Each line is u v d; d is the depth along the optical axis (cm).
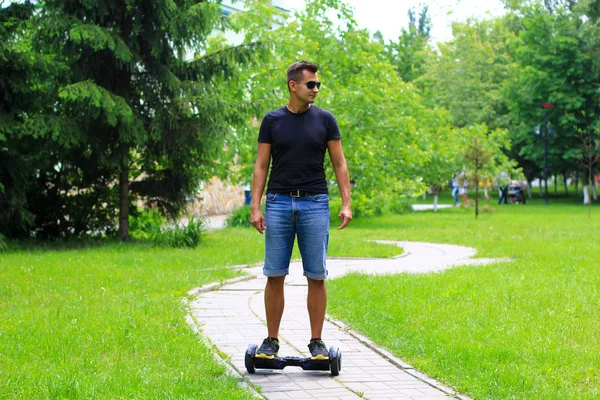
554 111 4541
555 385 496
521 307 796
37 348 583
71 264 1199
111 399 444
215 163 1784
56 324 676
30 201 1686
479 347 599
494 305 802
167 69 1588
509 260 1335
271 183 554
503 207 4016
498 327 688
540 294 879
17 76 1473
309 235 546
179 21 1548
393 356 596
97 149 1559
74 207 1739
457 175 3434
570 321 717
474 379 513
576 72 4459
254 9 2381
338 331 705
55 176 1702
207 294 933
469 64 5097
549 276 1058
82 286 951
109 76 1593
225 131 1583
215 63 1641
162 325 686
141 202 1906
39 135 1503
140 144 1538
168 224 1786
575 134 4391
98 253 1397
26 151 1597
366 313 770
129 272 1096
